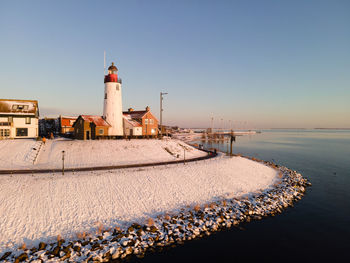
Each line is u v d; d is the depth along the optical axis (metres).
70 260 16.72
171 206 26.44
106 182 29.06
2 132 52.38
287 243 20.64
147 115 67.69
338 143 145.12
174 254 18.34
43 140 48.19
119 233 20.30
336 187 39.84
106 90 57.81
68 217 22.22
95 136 52.88
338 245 20.52
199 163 42.00
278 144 134.75
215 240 20.73
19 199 23.48
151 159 44.91
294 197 33.69
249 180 38.03
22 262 16.05
